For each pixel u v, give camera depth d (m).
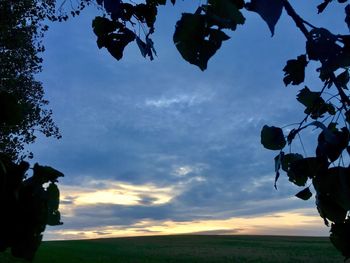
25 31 21.67
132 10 2.64
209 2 1.75
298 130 2.59
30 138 21.59
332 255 35.38
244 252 39.66
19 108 1.70
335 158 2.11
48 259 28.83
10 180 1.58
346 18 1.97
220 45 1.81
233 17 1.74
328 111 2.79
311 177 2.28
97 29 2.58
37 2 21.08
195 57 1.82
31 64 23.14
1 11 19.81
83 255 34.03
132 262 31.80
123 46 2.60
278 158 2.61
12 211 1.56
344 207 2.06
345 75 2.60
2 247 1.56
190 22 1.77
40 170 1.62
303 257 34.75
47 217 1.59
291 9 1.99
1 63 21.69
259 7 1.27
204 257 35.75
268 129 2.62
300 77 2.60
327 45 1.83
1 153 1.63
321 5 2.21
